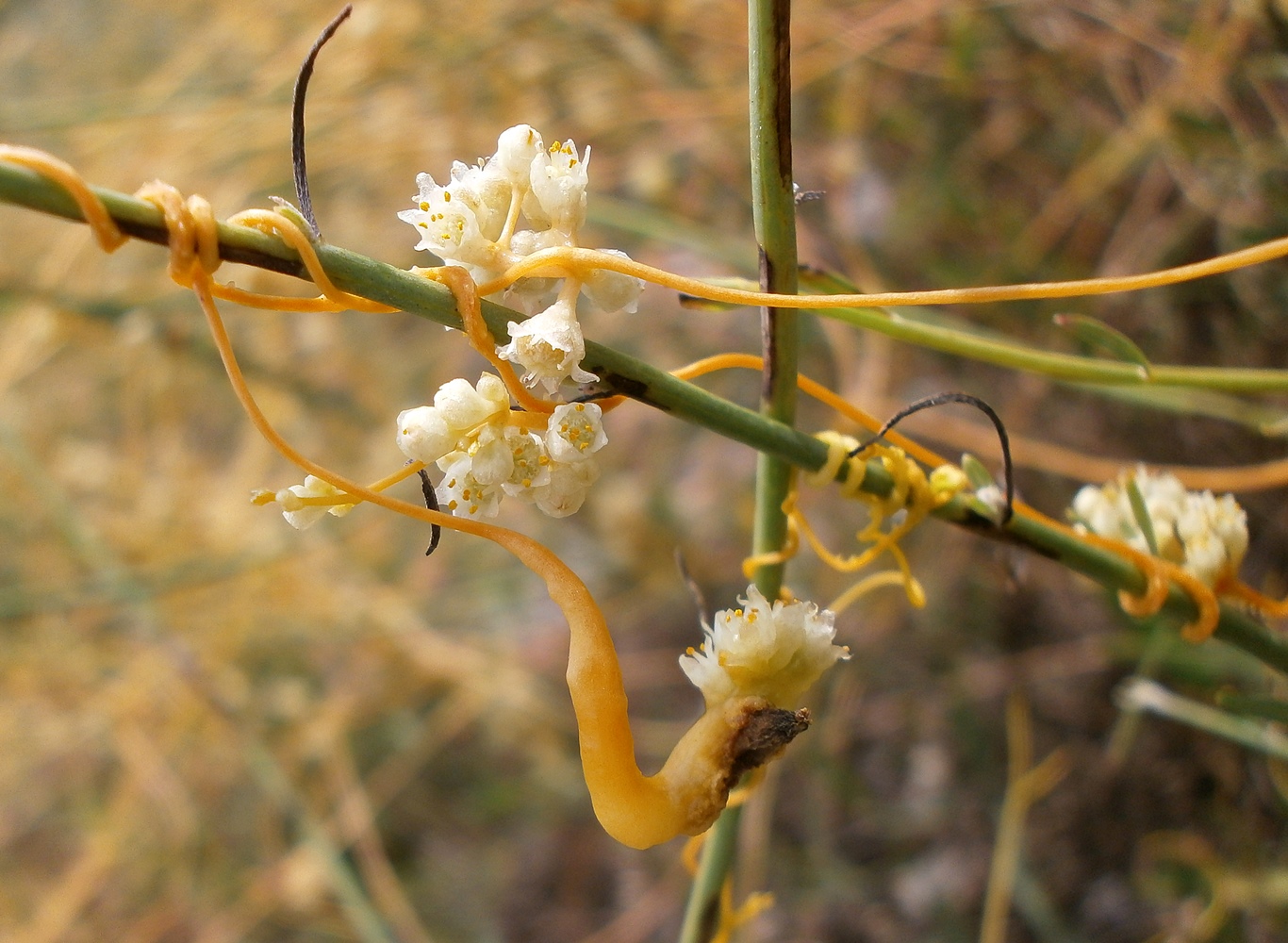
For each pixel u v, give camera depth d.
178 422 0.28
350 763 0.26
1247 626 0.09
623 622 0.25
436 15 0.22
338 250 0.07
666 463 0.25
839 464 0.08
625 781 0.07
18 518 0.27
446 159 0.23
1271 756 0.15
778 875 0.21
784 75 0.07
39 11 0.28
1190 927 0.17
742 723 0.07
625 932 0.24
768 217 0.08
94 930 0.26
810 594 0.22
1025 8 0.18
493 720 0.27
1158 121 0.17
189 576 0.24
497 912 0.25
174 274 0.06
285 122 0.24
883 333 0.10
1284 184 0.16
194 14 0.26
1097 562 0.09
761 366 0.09
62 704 0.26
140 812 0.26
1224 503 0.09
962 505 0.09
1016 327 0.19
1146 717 0.18
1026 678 0.20
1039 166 0.19
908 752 0.21
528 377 0.07
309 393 0.27
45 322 0.25
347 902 0.20
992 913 0.17
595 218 0.18
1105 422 0.18
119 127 0.24
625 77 0.22
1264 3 0.15
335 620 0.27
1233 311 0.17
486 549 0.28
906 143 0.20
